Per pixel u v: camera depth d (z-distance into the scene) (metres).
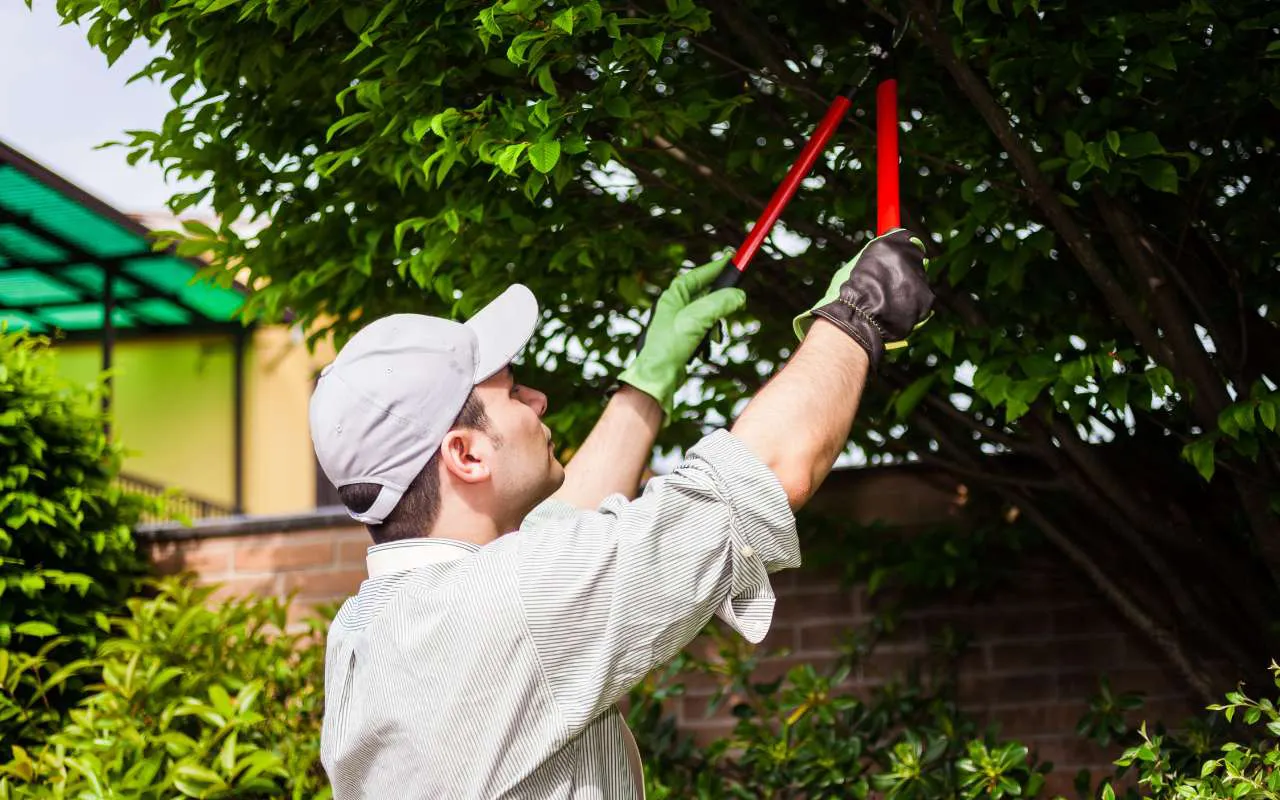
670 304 2.13
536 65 2.32
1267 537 2.74
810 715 3.58
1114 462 3.29
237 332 11.22
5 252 7.61
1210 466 2.45
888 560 3.83
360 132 2.89
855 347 1.58
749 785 3.63
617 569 1.44
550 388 3.39
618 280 2.96
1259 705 2.24
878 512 3.93
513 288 1.72
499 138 2.40
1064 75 2.42
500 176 2.62
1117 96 2.51
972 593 3.85
